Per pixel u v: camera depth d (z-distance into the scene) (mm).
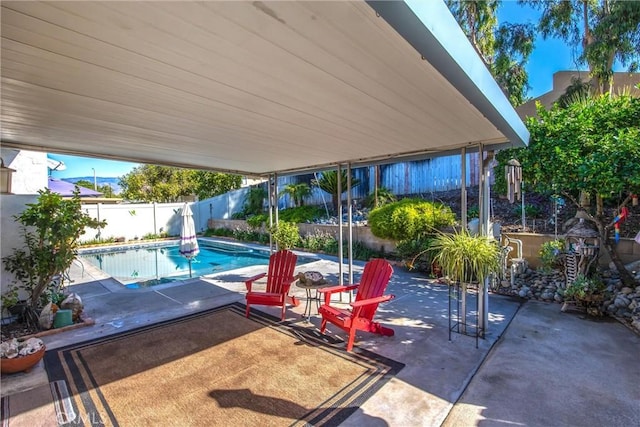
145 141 4176
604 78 8461
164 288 6520
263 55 1907
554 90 11086
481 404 2688
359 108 2855
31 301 4516
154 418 2547
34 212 4391
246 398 2797
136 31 1635
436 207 8336
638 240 4555
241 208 18422
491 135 3838
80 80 2268
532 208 8141
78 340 4031
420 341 3924
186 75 2186
